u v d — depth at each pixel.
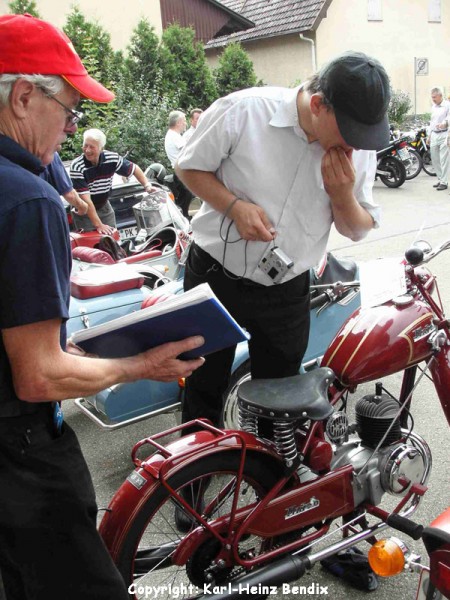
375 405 2.57
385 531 2.91
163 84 13.56
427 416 3.92
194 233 2.65
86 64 11.97
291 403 2.23
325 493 2.41
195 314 1.75
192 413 2.88
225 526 2.26
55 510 1.67
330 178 2.27
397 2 21.22
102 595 1.74
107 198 6.62
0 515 1.59
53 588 1.70
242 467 2.23
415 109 22.36
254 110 2.34
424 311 2.55
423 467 2.62
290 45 20.16
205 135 2.39
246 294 2.57
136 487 2.12
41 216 1.50
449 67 23.11
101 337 1.77
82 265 4.16
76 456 1.74
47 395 1.59
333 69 2.09
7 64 1.50
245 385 2.38
